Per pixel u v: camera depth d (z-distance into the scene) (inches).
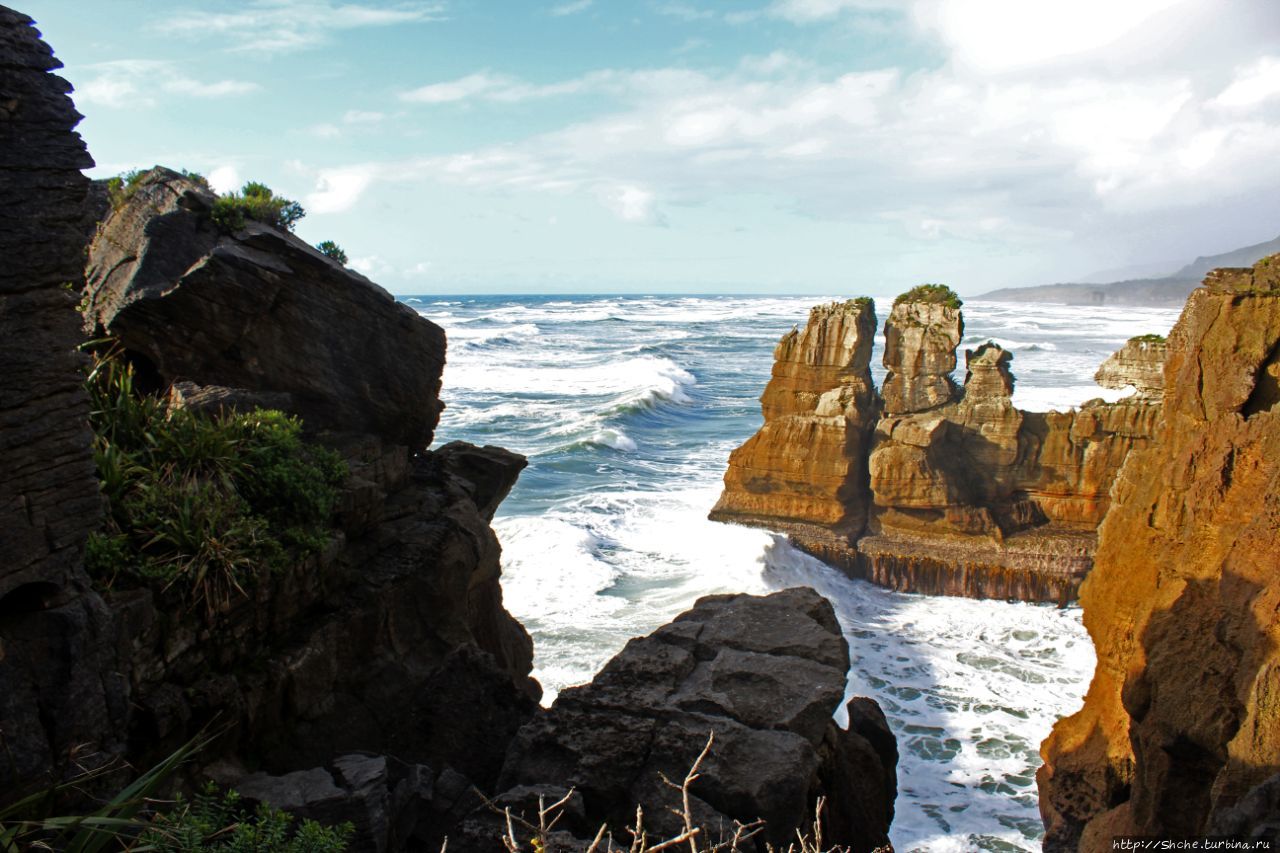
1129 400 1133.1
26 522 270.2
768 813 309.3
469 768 404.8
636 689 359.6
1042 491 1151.6
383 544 473.4
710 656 382.0
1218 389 425.1
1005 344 3484.3
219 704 350.3
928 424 1150.3
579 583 997.8
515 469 616.4
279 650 393.1
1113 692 474.0
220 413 426.0
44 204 272.2
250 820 317.1
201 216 479.8
